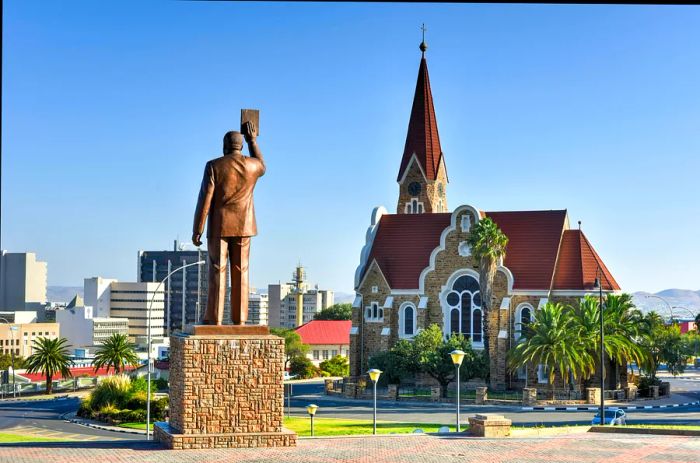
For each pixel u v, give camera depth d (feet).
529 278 289.53
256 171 82.99
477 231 284.41
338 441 85.66
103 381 263.08
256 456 74.90
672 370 322.14
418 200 348.79
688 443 87.30
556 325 245.65
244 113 84.89
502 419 95.40
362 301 308.81
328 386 283.18
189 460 72.49
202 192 81.92
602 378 174.19
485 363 261.85
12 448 78.28
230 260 82.99
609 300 264.72
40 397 349.82
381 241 318.24
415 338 274.57
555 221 301.43
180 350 80.12
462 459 75.66
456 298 298.35
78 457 73.31
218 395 79.46
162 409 244.22
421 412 229.25
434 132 354.74
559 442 87.20
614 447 83.87
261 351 80.48
